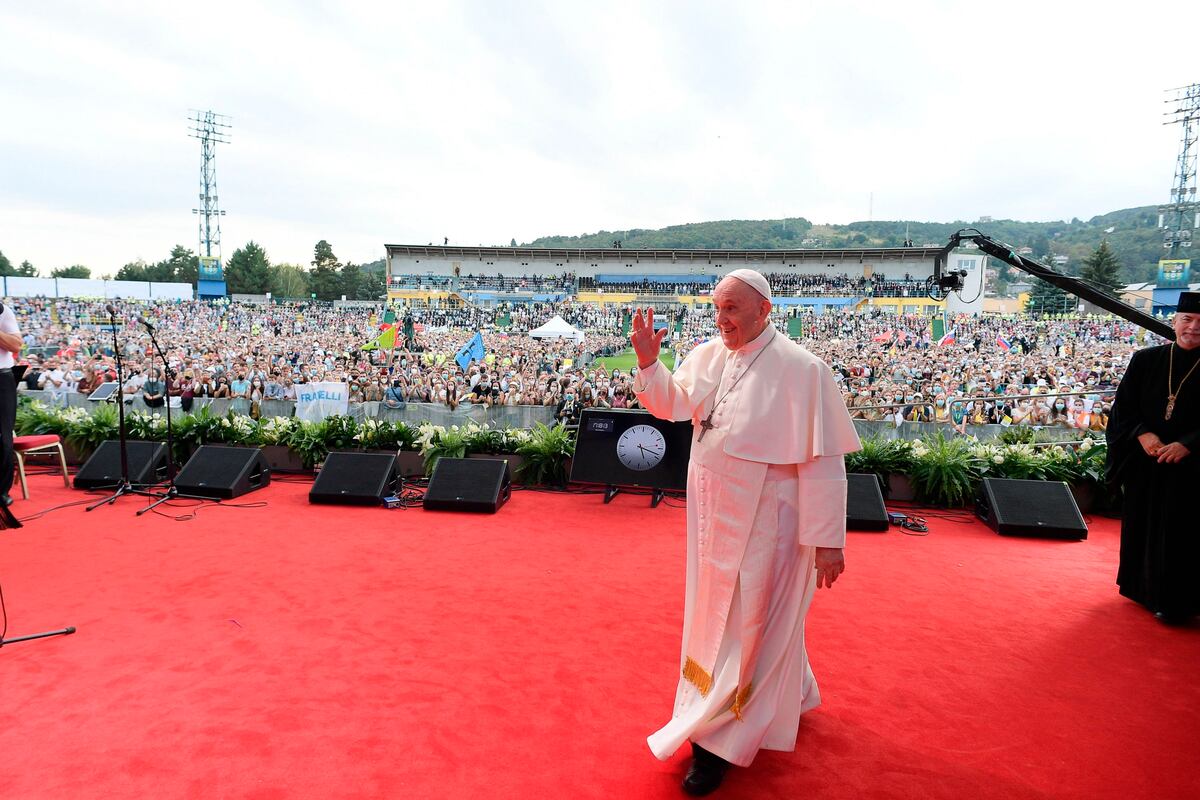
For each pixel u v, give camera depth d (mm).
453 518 6430
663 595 4488
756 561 2369
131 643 3600
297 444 8242
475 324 45312
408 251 62781
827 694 3207
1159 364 4293
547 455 7730
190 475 7117
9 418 6176
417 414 10750
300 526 6043
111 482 7285
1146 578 4266
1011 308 67312
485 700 3068
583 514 6656
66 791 2367
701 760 2467
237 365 17172
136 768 2508
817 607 4336
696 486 2549
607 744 2734
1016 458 7059
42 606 4090
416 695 3104
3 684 3135
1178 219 46312
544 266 62688
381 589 4504
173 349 23797
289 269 96500
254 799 2344
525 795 2398
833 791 2463
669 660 3523
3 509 5758
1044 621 4148
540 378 17109
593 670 3391
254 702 3012
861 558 5383
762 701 2412
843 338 37562
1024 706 3117
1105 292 5195
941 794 2455
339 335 36250
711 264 60562
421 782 2459
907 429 9406
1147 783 2535
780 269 59625
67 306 44438
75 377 15734
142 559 5027
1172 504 4090
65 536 5586
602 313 47219
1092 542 5926
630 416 7406
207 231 62750
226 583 4551
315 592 4422
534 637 3787
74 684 3146
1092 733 2893
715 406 2525
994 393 15484
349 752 2639
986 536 6066
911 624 4078
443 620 4004
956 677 3396
